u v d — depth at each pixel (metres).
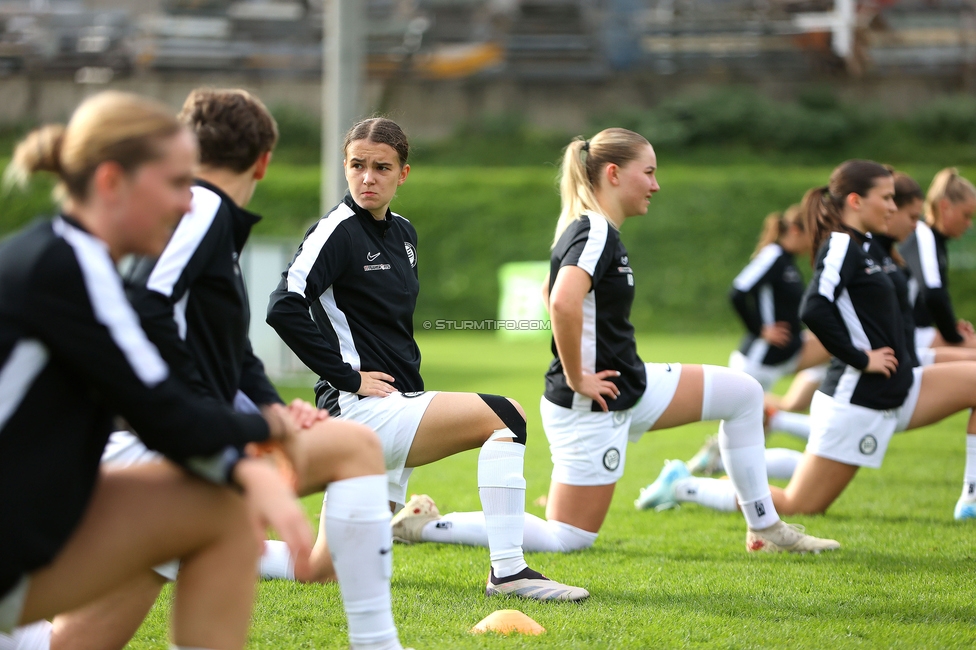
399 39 112.25
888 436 18.03
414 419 12.47
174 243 8.39
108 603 9.46
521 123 109.31
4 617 7.00
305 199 92.00
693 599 12.67
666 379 15.55
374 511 8.94
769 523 15.74
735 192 87.94
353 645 9.06
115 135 6.78
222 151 8.85
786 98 112.06
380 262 13.28
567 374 14.62
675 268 83.75
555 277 15.31
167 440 7.02
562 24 113.00
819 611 12.13
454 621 11.55
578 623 11.41
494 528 12.71
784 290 33.47
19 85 110.88
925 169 93.94
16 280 6.59
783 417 26.47
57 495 6.88
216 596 7.66
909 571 14.29
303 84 112.38
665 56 113.75
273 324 12.42
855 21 108.69
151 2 117.38
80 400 6.97
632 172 15.30
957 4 110.38
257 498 7.27
